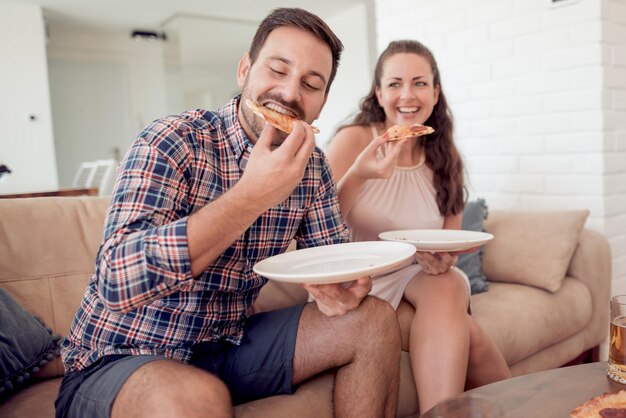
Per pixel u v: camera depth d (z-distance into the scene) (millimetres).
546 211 2287
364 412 1230
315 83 1207
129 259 963
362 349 1237
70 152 6828
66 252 1533
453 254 1541
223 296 1248
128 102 7156
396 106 1872
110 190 3977
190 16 6207
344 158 1872
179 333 1175
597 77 2363
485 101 2807
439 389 1341
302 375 1287
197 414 928
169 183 1078
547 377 1058
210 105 6547
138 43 7156
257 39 1218
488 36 2746
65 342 1200
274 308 1756
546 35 2525
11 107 5461
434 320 1429
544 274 2119
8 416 1186
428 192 1903
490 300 2025
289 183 1029
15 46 5461
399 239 1564
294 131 1011
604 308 2297
